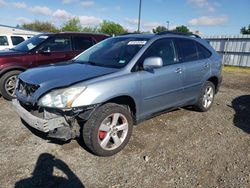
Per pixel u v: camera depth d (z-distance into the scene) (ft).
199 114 17.99
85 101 10.39
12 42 44.04
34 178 9.95
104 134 11.46
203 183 10.00
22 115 11.43
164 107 14.44
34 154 11.63
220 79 18.95
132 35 15.40
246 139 14.15
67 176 10.15
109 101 11.75
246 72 48.01
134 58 12.69
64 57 23.07
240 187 9.80
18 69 20.44
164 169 10.84
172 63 14.62
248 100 22.85
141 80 12.45
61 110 10.23
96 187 9.57
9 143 12.58
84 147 12.38
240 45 58.29
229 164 11.43
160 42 14.26
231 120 17.12
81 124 11.34
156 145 12.92
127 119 12.15
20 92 11.97
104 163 11.14
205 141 13.66
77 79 10.87
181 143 13.28
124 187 9.61
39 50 21.75
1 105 18.72
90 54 15.06
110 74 11.60
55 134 10.71
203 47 17.54
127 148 12.48
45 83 10.71
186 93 15.84
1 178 9.87
